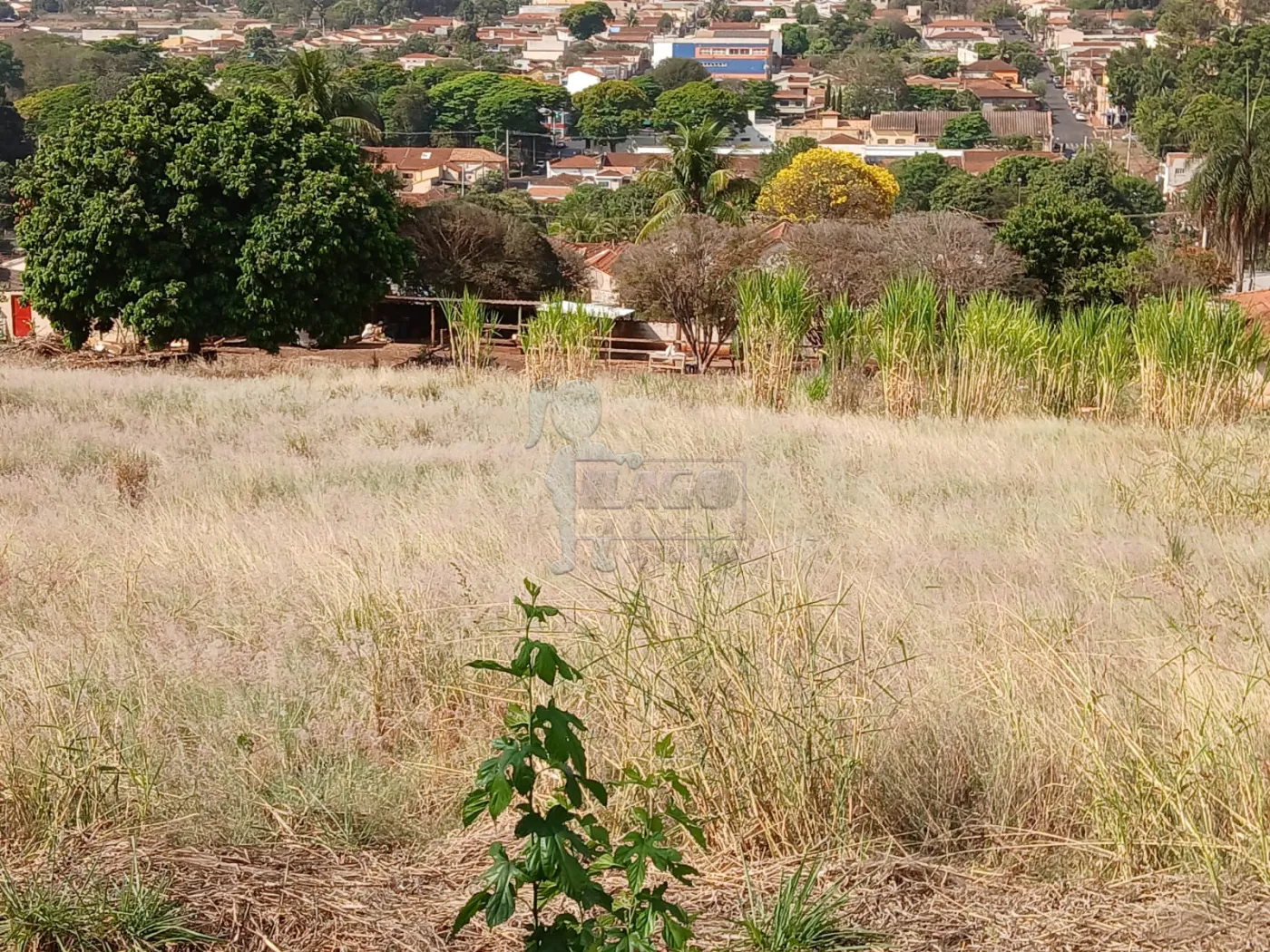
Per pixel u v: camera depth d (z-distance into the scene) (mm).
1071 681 5227
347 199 26391
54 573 7332
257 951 3527
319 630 6195
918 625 6309
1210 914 3711
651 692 4668
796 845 4250
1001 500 10609
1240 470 11156
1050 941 3602
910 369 17625
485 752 4875
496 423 15453
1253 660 5637
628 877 3162
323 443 13938
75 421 15133
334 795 4473
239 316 26094
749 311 18625
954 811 4391
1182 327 16484
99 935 3539
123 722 4953
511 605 6305
